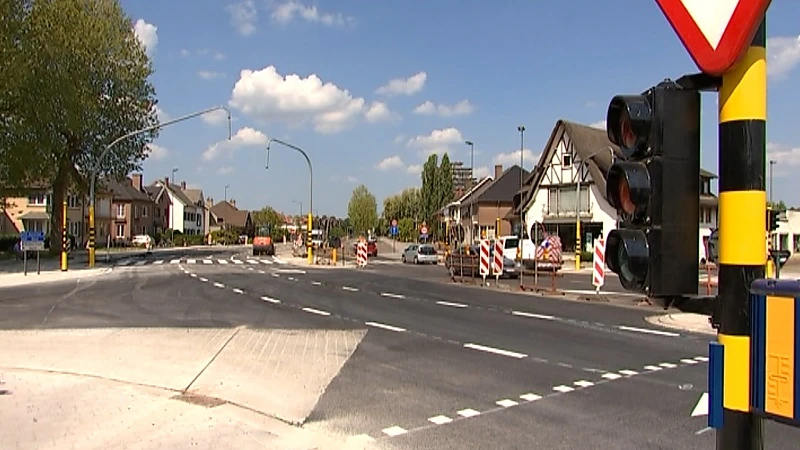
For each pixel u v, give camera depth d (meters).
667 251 2.60
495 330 12.88
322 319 14.23
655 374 8.89
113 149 46.09
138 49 47.53
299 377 8.49
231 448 5.62
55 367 8.70
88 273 29.41
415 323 13.77
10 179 39.38
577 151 52.28
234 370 8.77
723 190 2.45
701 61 2.43
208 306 16.42
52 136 39.06
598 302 18.89
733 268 2.43
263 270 33.34
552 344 11.29
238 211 154.50
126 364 8.96
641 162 2.71
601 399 7.53
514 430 6.31
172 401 7.02
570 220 52.69
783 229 56.91
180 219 120.88
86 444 5.62
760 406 2.38
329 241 71.06
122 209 96.44
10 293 19.80
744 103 2.39
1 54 32.72
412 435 6.14
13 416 6.39
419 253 46.91
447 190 99.38
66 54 38.53
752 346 2.40
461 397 7.58
